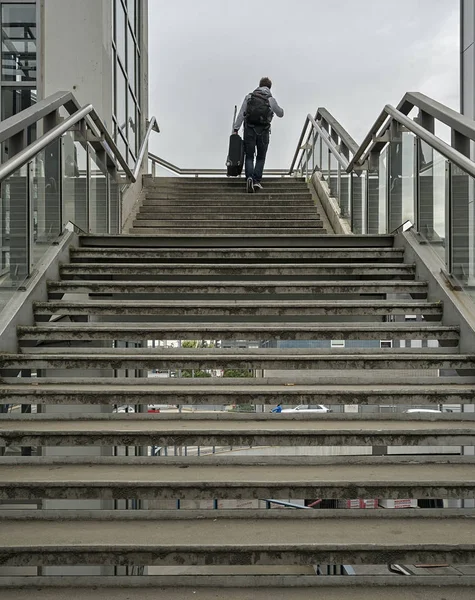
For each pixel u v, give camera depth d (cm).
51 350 454
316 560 271
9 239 460
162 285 521
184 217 1056
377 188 770
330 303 498
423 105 567
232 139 1255
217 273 561
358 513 307
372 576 270
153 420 380
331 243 645
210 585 267
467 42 1264
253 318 657
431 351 458
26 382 414
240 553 271
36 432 342
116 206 878
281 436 345
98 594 259
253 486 308
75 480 308
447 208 514
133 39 1362
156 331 461
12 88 940
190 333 460
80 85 935
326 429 346
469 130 456
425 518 306
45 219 552
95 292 520
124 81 1206
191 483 307
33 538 278
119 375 674
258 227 1009
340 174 998
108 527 293
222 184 1263
